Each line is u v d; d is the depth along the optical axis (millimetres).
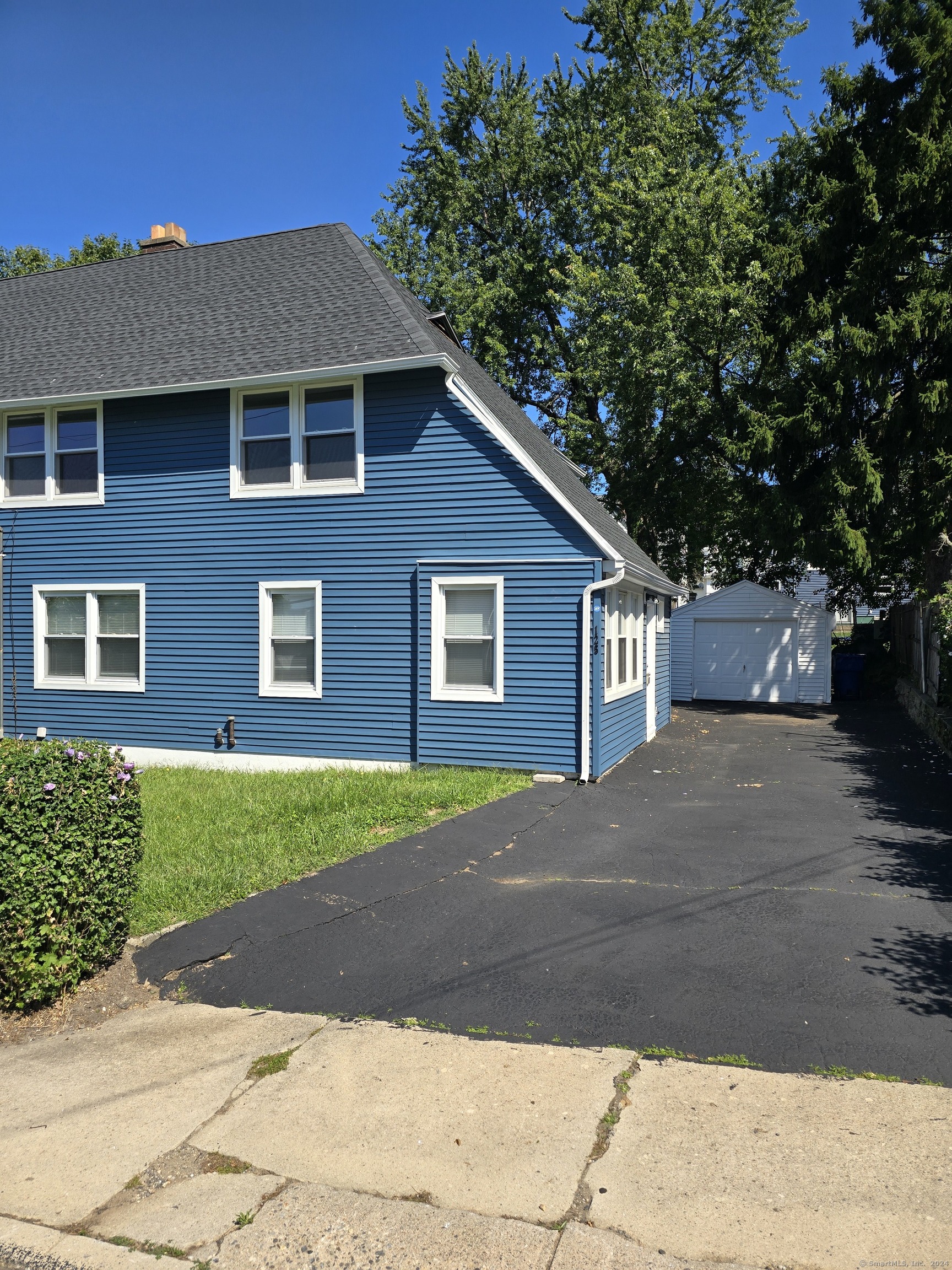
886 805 10141
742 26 28719
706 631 25484
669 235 22703
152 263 17250
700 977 5160
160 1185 3373
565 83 29625
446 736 11969
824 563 22047
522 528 11562
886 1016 4617
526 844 8266
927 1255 2896
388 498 12211
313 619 12742
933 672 17719
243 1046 4488
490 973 5277
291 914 6254
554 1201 3209
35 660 14281
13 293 17891
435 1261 2928
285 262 15617
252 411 12938
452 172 30031
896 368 19875
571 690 11367
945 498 19266
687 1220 3082
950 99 18844
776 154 23266
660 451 26031
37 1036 4711
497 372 28812
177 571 13359
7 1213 3242
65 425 14062
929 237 19672
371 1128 3703
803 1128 3623
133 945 5730
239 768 13023
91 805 5227
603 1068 4156
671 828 8922
